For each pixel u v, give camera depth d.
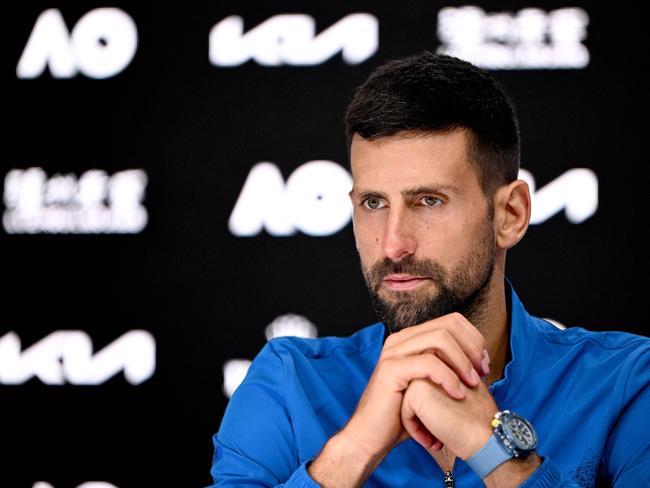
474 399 2.78
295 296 6.22
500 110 3.02
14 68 6.33
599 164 6.00
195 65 6.29
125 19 6.32
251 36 6.28
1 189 6.29
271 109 6.25
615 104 6.00
